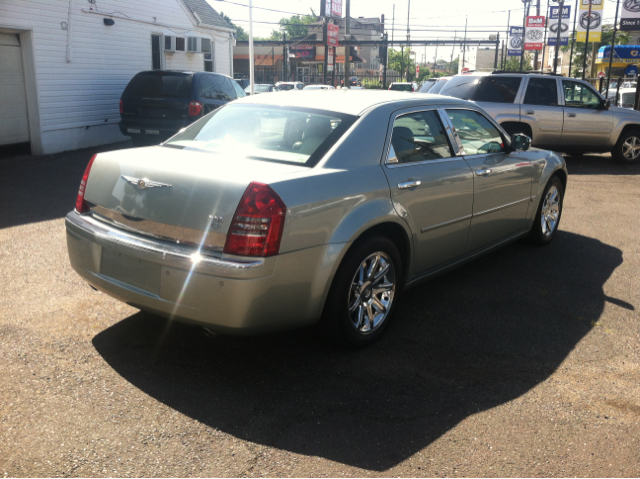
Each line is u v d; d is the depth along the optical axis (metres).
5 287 4.51
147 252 3.13
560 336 4.05
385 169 3.71
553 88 12.24
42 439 2.67
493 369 3.53
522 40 41.78
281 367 3.45
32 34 12.34
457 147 4.51
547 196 6.07
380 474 2.54
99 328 3.85
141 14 16.38
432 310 4.45
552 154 6.12
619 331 4.16
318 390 3.20
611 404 3.18
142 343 3.66
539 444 2.80
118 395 3.06
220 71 21.69
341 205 3.34
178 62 18.91
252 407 3.01
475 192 4.59
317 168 3.38
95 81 14.62
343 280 3.43
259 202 2.96
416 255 4.09
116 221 3.38
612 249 6.31
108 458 2.56
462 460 2.66
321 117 3.77
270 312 3.09
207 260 2.97
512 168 5.14
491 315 4.38
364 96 4.18
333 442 2.75
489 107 12.12
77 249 3.57
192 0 19.98
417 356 3.67
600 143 12.57
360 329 3.69
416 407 3.07
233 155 3.56
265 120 3.83
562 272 5.47
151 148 3.87
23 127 12.60
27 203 7.62
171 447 2.66
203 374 3.33
